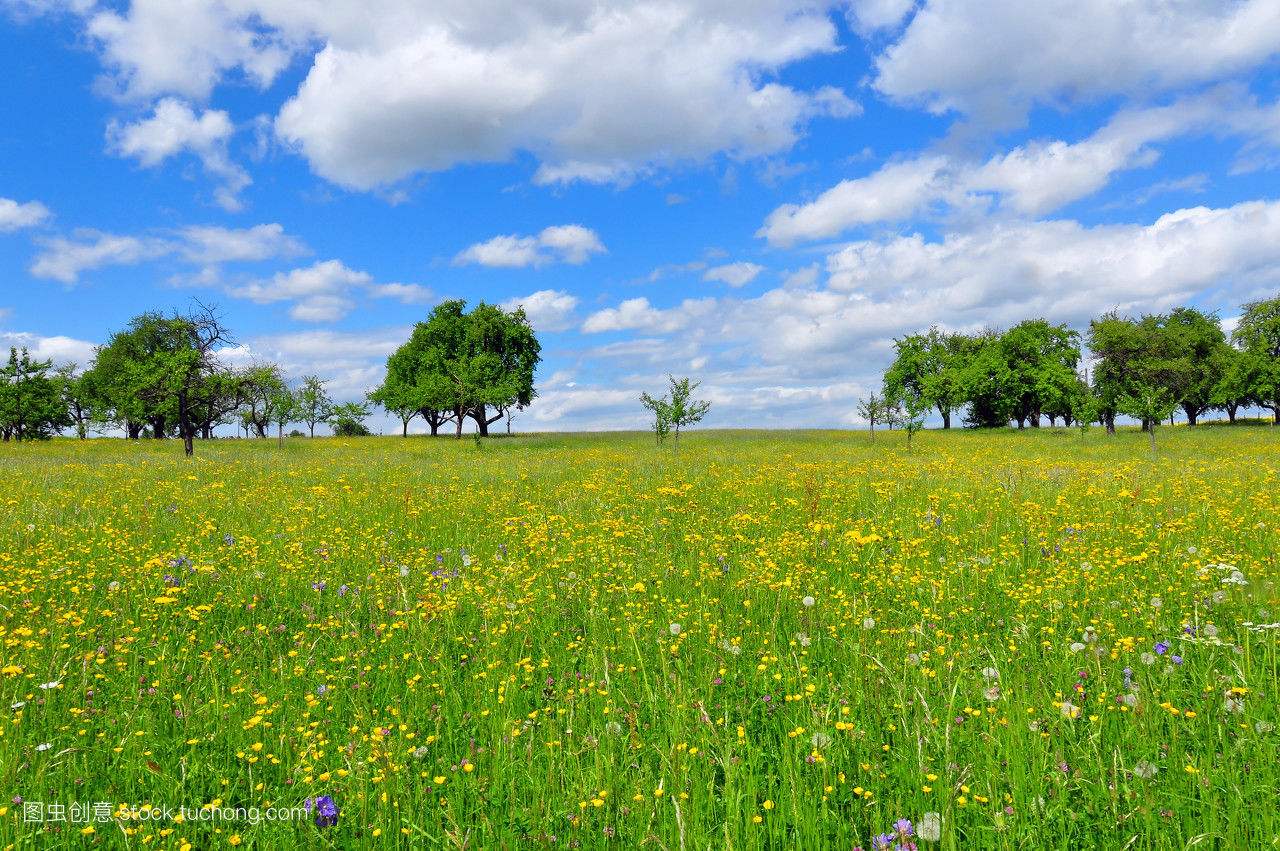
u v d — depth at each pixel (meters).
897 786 3.50
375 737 3.84
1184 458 25.77
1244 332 69.75
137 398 37.91
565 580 7.64
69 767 3.77
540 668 5.20
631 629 5.62
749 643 5.53
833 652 5.27
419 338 70.38
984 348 77.06
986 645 5.32
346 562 8.75
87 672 4.96
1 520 11.20
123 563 8.37
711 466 22.08
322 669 5.12
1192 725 3.84
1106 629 5.43
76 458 29.83
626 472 20.09
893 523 10.62
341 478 18.59
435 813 3.39
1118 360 58.97
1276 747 3.51
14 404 63.56
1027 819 3.19
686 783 3.48
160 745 4.02
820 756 3.57
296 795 3.59
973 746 3.70
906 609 6.37
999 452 32.75
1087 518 10.71
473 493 15.16
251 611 6.70
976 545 8.86
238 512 12.45
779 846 3.14
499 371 66.62
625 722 4.18
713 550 8.95
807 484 13.68
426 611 6.38
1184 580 6.71
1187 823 3.05
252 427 69.56
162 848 3.23
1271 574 6.69
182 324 38.31
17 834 3.13
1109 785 3.37
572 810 3.33
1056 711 4.02
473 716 4.41
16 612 6.27
